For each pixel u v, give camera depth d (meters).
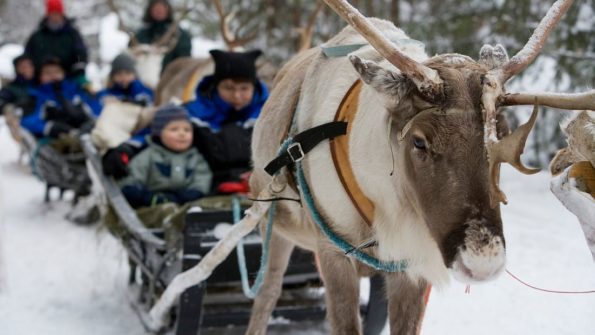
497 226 2.11
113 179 4.89
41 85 8.12
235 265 3.83
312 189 2.88
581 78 7.77
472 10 8.75
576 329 4.17
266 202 3.15
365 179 2.62
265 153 3.39
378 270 3.00
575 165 2.36
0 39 23.28
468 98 2.20
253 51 5.32
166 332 4.12
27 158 10.47
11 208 7.52
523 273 5.04
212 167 5.00
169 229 3.93
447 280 2.68
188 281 3.36
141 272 4.54
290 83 3.30
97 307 4.66
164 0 10.59
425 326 4.28
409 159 2.28
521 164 2.04
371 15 10.80
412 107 2.27
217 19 14.46
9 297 4.83
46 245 6.12
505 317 4.37
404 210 2.51
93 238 6.25
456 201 2.13
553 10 2.43
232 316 3.92
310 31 7.35
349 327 2.91
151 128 5.12
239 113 5.29
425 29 8.74
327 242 2.93
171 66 8.21
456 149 2.16
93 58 17.92
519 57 2.37
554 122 8.25
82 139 5.88
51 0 9.25
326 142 2.78
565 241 5.69
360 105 2.66
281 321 4.00
